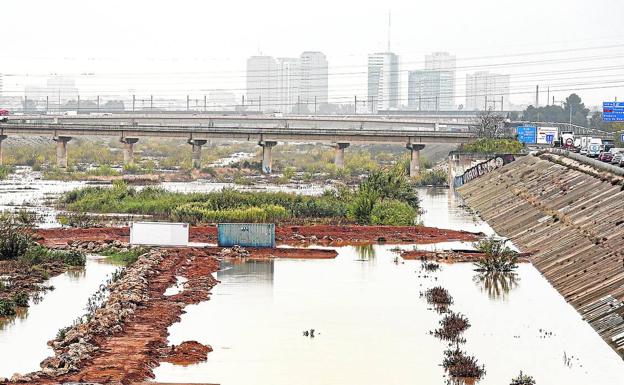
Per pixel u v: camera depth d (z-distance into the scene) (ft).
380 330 207.72
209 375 171.53
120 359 176.14
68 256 292.40
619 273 187.83
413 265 298.35
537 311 226.58
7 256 292.40
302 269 288.92
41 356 181.37
